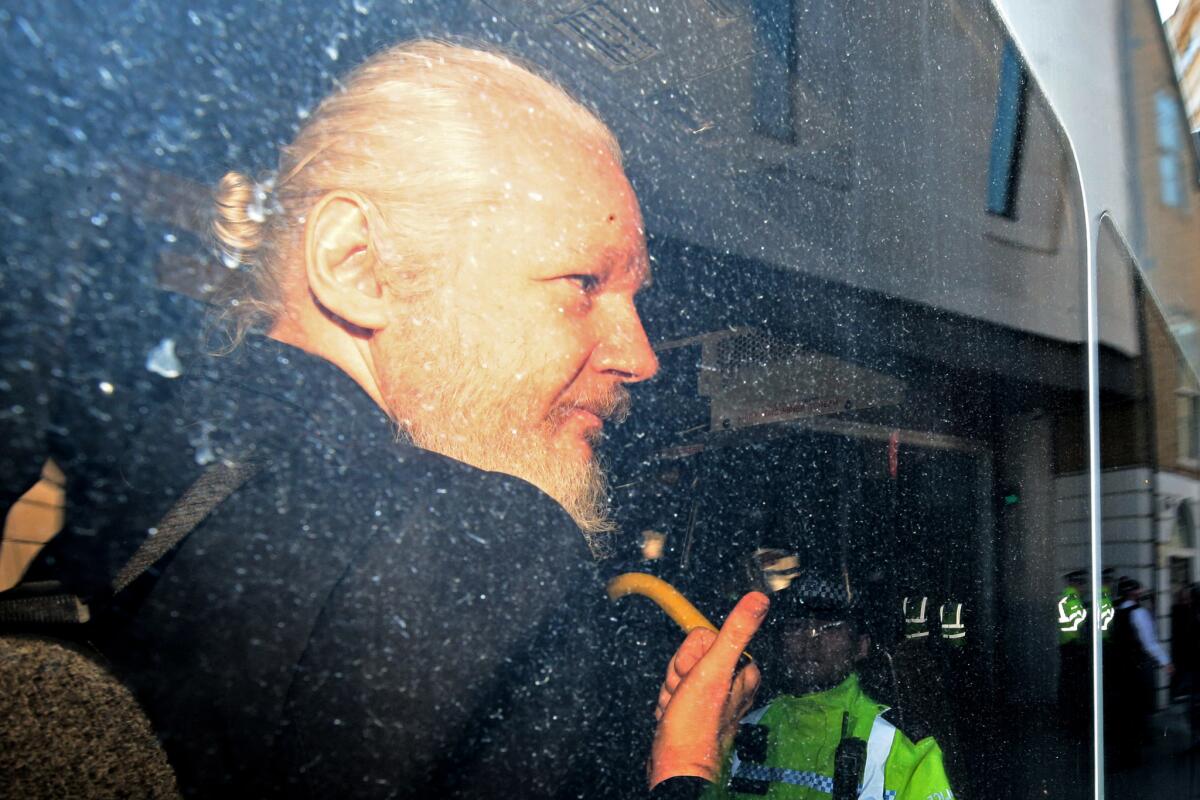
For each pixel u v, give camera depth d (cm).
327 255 70
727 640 79
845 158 98
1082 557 127
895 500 99
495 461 74
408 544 67
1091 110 144
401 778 63
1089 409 134
